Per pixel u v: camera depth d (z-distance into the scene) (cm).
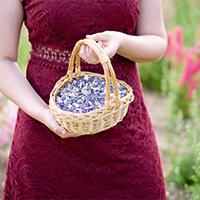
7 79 220
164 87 557
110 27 215
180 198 396
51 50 218
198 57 472
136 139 225
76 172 221
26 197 228
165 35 234
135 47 217
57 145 220
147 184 227
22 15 223
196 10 616
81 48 199
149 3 229
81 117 190
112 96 200
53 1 211
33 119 221
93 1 211
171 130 496
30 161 224
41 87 221
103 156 220
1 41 221
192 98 511
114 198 224
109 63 189
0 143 414
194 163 411
